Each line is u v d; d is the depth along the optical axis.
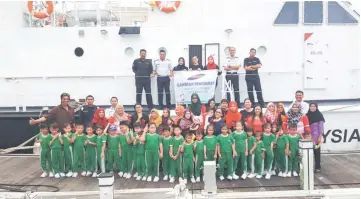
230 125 7.55
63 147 7.56
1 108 9.26
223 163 7.12
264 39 9.19
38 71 9.24
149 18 9.51
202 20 9.42
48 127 7.67
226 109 7.73
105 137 7.48
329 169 7.64
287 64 9.24
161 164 7.71
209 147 7.05
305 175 6.27
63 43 9.20
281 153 7.30
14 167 8.20
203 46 9.19
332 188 6.45
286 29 9.18
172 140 7.13
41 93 9.26
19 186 6.85
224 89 8.73
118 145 7.45
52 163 7.49
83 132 7.91
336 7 9.13
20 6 9.43
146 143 7.16
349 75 9.26
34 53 9.22
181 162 7.16
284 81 9.27
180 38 9.17
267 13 9.25
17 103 9.24
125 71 9.25
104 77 9.24
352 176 7.15
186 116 7.56
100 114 7.69
